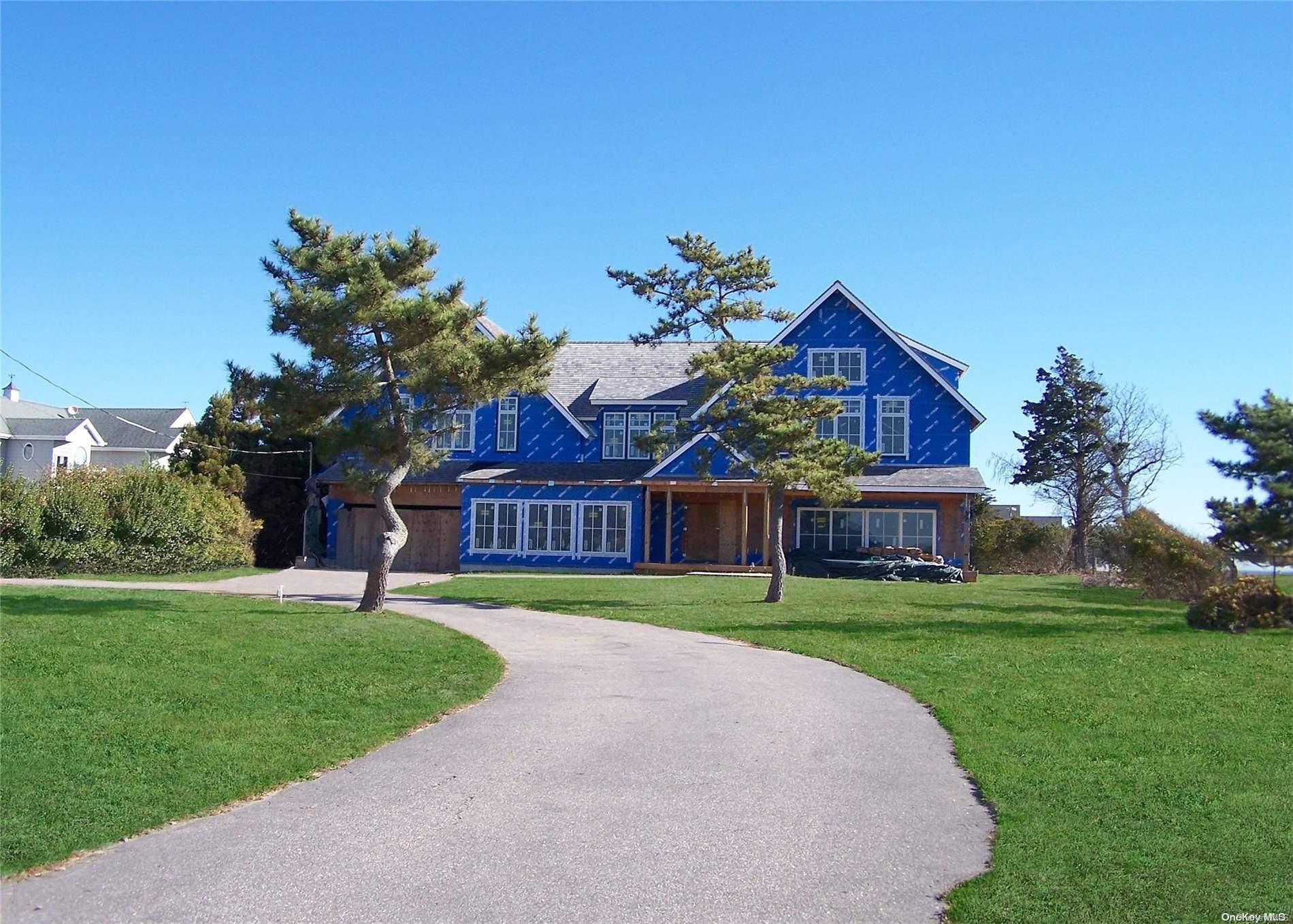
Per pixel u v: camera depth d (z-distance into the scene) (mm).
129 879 6723
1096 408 55531
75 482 30062
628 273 46906
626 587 28094
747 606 23328
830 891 6652
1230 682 13328
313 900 6418
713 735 10688
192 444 41219
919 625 19688
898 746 10305
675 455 35281
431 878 6789
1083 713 11555
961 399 35844
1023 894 6539
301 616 18781
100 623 16547
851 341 36594
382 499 20797
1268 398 19281
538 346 19703
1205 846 7355
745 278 46531
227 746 9719
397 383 20719
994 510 51125
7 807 7910
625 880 6781
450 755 9836
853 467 24469
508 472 37031
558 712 11719
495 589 27391
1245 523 19000
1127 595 27234
